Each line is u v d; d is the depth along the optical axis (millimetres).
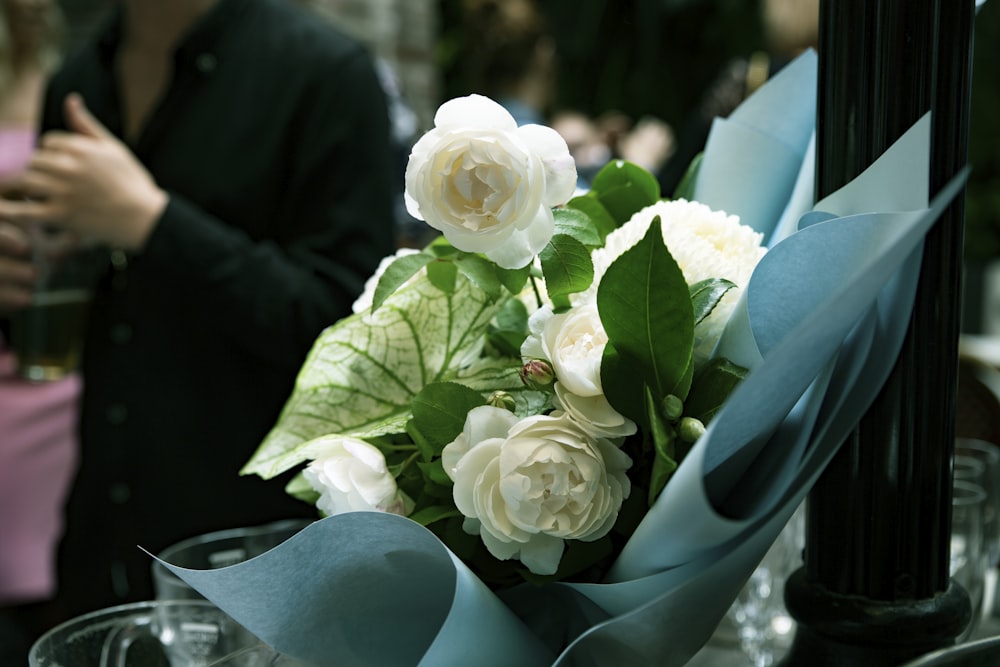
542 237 878
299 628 896
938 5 877
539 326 909
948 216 894
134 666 1025
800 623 937
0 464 3021
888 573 907
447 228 861
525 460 847
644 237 853
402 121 2652
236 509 1986
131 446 2004
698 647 896
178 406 1979
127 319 2006
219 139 1940
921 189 837
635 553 855
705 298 881
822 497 926
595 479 850
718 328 906
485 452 866
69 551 2094
